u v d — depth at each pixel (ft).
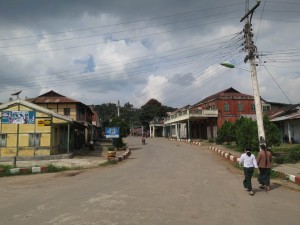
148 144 158.40
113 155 79.56
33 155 84.07
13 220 24.00
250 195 34.83
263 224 23.15
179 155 91.76
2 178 52.60
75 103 140.77
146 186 38.96
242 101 164.86
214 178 47.11
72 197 32.53
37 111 85.15
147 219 23.70
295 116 109.70
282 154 74.18
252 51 61.36
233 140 118.93
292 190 38.86
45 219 23.98
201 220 23.80
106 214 25.13
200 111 161.38
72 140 111.24
